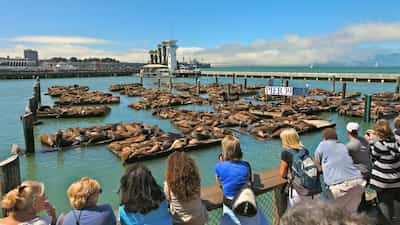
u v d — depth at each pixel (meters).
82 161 10.79
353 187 3.49
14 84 51.00
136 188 2.52
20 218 2.62
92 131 13.87
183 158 2.78
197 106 25.28
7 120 18.62
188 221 2.65
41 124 17.66
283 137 3.68
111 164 10.50
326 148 3.72
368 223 1.07
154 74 72.94
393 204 3.74
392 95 25.91
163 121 18.22
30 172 9.78
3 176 3.99
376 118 17.73
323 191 3.76
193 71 70.31
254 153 11.68
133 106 23.73
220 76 66.00
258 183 3.57
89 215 2.54
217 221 4.27
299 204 1.22
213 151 11.83
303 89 23.72
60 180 9.16
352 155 4.00
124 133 13.58
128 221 2.54
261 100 27.50
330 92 31.45
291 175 3.47
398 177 3.69
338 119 18.64
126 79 69.44
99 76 78.56
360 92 31.34
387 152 3.75
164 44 85.25
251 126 15.46
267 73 55.81
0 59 134.88
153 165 10.42
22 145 12.88
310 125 14.93
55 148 12.11
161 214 2.56
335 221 1.06
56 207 7.41
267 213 4.37
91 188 2.64
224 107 22.00
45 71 74.19
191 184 2.66
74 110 20.11
